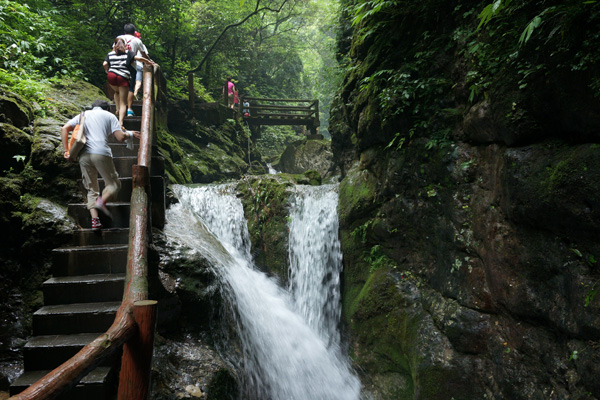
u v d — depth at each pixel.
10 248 4.57
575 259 3.28
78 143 4.20
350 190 6.72
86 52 9.32
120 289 3.88
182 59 16.39
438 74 4.98
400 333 5.30
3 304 4.33
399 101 5.27
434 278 5.14
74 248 4.15
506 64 3.83
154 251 4.41
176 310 4.73
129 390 2.35
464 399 4.37
